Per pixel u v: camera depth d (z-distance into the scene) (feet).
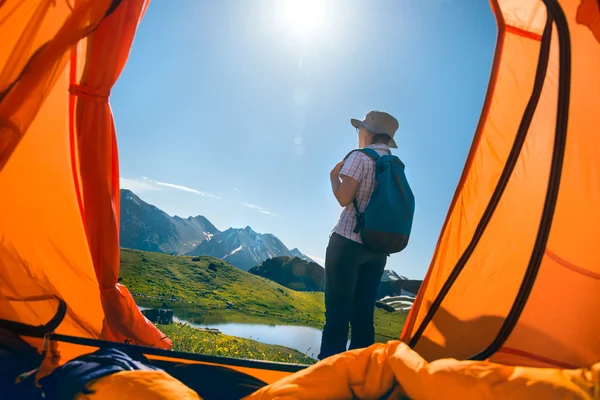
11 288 6.74
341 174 8.00
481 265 6.60
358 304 8.39
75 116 7.21
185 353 6.40
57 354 5.92
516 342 6.26
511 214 6.51
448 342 6.54
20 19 6.26
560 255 6.22
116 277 7.22
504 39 6.41
